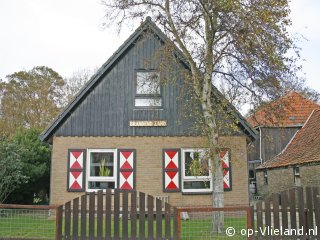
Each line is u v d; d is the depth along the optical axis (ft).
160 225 31.81
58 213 32.60
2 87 146.72
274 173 88.69
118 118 59.72
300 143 83.76
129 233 32.17
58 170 58.49
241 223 39.17
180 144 59.06
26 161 73.82
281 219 32.40
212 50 43.93
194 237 35.83
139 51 61.11
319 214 32.65
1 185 60.70
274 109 46.29
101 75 60.08
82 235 32.22
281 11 41.01
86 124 59.47
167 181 58.29
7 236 33.94
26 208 32.53
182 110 54.19
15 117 143.13
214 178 43.68
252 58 42.70
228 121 47.06
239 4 39.40
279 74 44.52
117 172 58.49
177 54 49.11
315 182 68.64
